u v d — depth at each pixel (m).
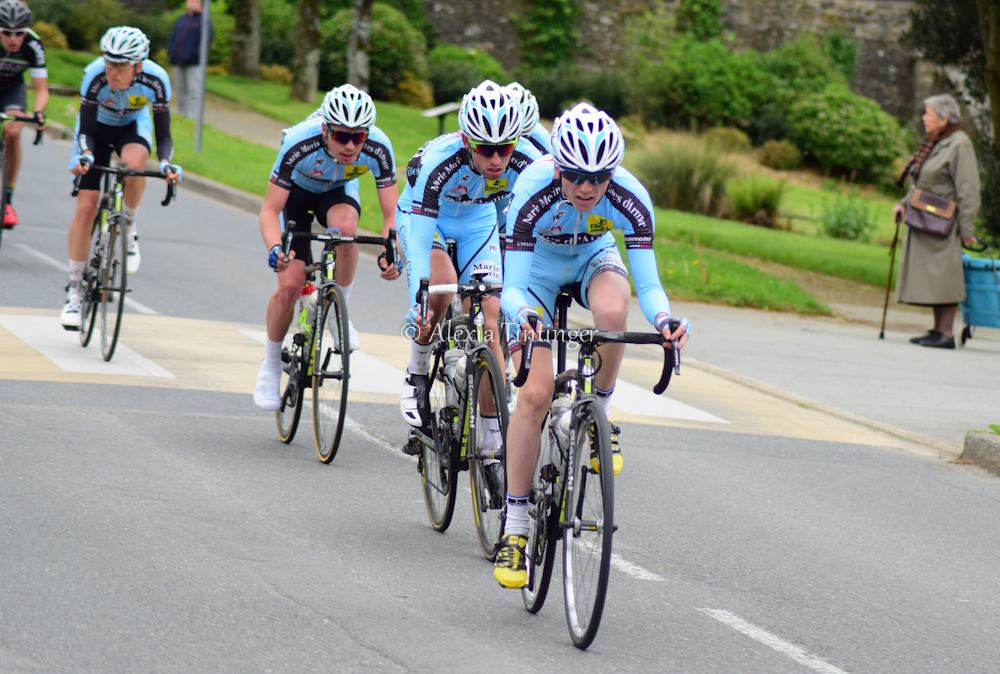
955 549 12.86
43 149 40.34
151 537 10.70
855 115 71.50
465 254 13.76
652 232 10.39
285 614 9.33
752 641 9.74
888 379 22.03
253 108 56.09
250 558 10.48
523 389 9.92
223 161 41.25
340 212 14.41
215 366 17.69
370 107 13.58
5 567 9.68
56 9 65.25
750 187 49.69
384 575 10.48
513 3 79.50
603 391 12.20
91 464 12.64
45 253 24.66
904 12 82.12
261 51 72.12
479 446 11.14
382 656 8.73
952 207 25.52
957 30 34.59
